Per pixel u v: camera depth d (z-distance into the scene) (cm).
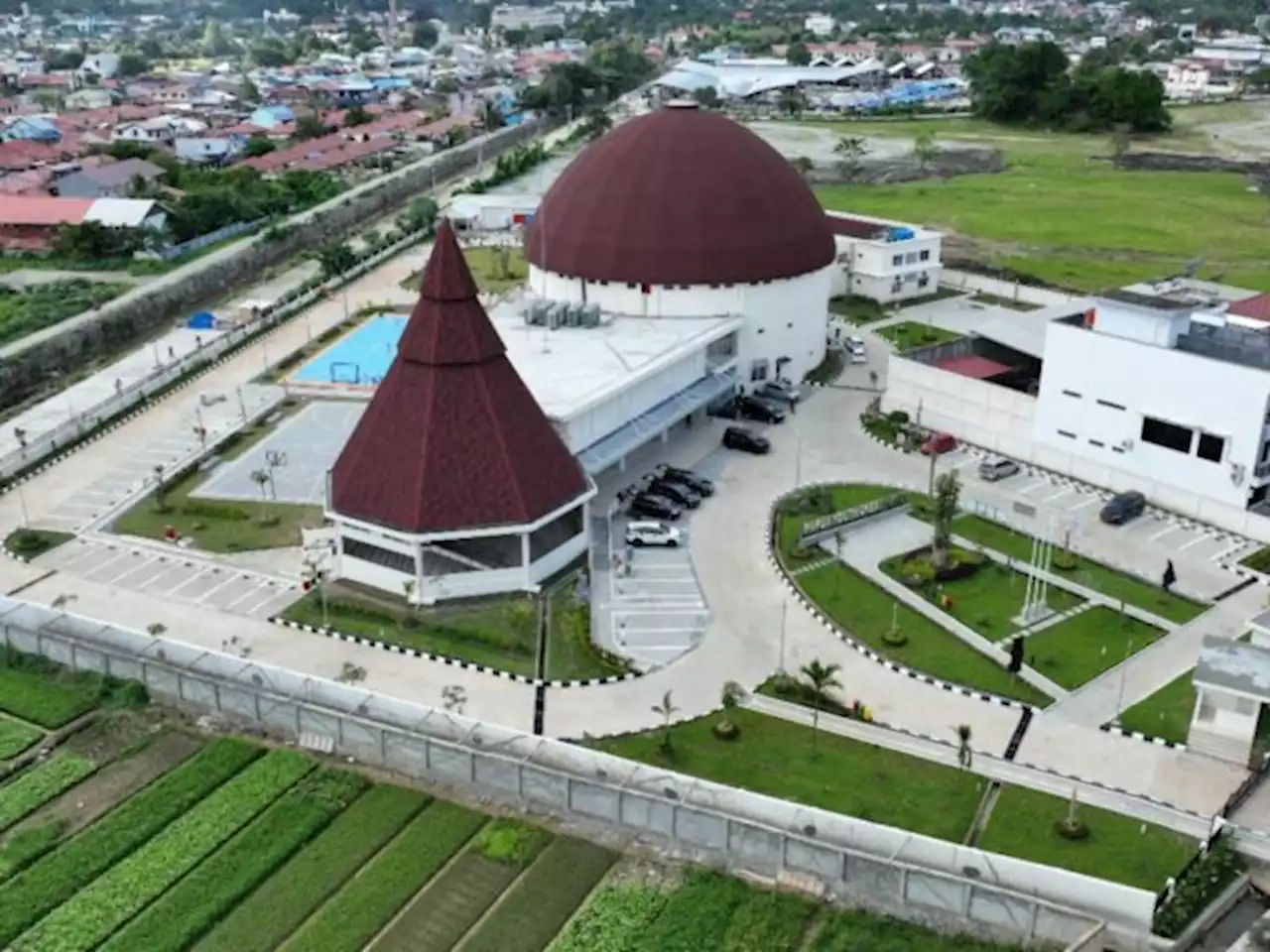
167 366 10075
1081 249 14562
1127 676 5756
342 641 6069
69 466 8256
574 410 7362
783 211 9844
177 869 4484
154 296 12306
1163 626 6222
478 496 6334
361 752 5116
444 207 17212
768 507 7631
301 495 7769
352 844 4622
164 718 5409
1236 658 5156
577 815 4750
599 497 7756
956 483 7100
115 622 6222
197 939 4172
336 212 16500
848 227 12788
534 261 10269
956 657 5897
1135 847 4581
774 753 5178
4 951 4097
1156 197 17688
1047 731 5325
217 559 6925
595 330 9138
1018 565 6831
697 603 6462
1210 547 7144
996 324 9544
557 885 4425
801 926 4222
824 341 10431
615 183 9738
